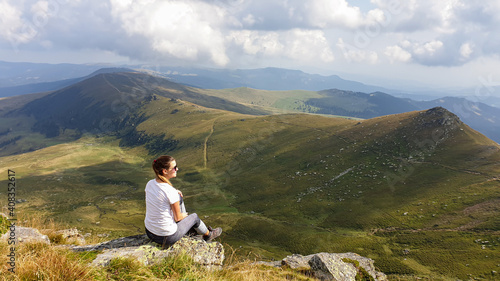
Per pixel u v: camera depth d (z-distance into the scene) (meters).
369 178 143.50
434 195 117.25
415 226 101.56
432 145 159.00
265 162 191.75
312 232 110.88
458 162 139.25
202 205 148.38
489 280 66.56
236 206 146.38
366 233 104.56
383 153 164.12
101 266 4.68
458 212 101.75
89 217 150.38
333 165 165.50
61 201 179.12
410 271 77.62
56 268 4.25
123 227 135.75
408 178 134.88
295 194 146.50
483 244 81.75
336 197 134.62
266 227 119.56
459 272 72.44
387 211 114.69
